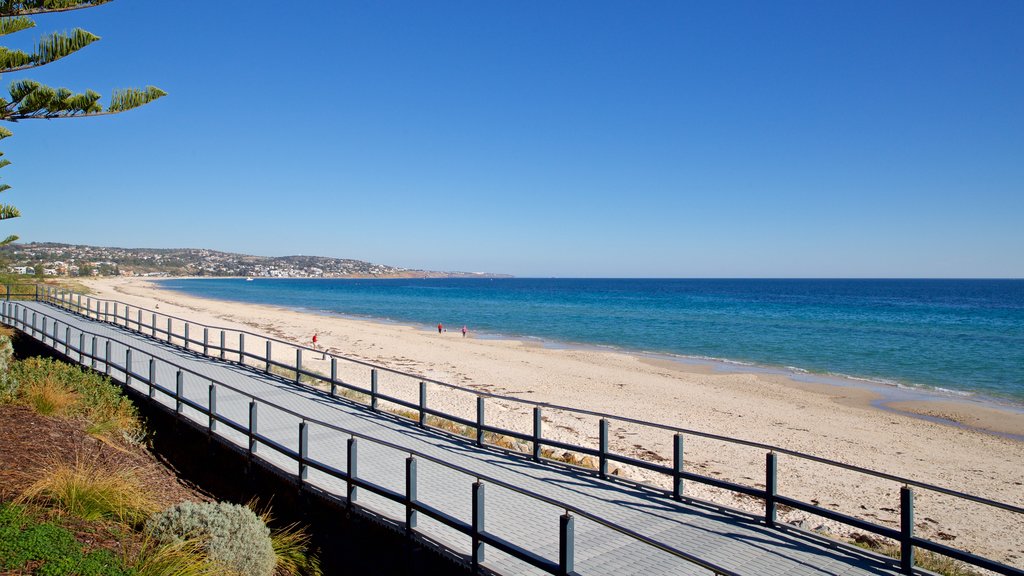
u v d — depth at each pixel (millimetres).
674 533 6617
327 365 25922
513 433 9594
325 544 6836
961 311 78188
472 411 18141
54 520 5238
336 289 168500
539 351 36094
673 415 19656
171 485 7988
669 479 12773
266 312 66062
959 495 5531
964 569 7793
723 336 46500
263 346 31609
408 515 6086
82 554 4652
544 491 7883
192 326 40625
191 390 13414
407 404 11430
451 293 139250
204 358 18578
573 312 73625
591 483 8367
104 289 98000
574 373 27766
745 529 6812
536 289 172375
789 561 5957
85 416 9805
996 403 23422
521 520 6801
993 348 39781
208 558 5098
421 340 40000
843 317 66500
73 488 5684
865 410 21688
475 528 5457
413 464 6137
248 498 8266
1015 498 12750
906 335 47406
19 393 9805
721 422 18938
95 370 14008
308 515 7426
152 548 5133
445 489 7785
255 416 8547
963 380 28500
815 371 30625
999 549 10055
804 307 85750
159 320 44125
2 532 4664
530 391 23078
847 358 35281
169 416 10852
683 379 27125
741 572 5680
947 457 15844
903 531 5781
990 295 134750
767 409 21172
